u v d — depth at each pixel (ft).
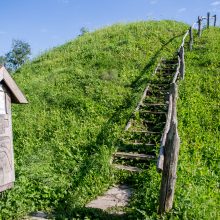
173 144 23.07
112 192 31.30
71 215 26.50
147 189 27.66
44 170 33.55
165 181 23.20
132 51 75.00
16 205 27.58
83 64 71.36
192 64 67.46
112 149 39.06
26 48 150.41
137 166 36.37
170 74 62.69
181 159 32.22
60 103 54.44
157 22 98.32
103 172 34.14
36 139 44.29
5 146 21.91
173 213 22.71
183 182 27.32
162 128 43.42
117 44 80.07
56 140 43.14
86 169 34.22
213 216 22.80
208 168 33.17
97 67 68.44
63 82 62.54
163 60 70.64
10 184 22.35
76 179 32.32
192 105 48.42
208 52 73.15
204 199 24.82
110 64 69.21
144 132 42.63
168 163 23.13
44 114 51.60
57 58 78.43
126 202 28.84
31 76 70.54
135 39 83.30
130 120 46.09
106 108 52.06
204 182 28.91
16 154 40.04
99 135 43.21
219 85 55.83
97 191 31.09
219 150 36.65
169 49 78.18
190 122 43.50
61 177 32.40
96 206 28.22
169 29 93.15
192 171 30.12
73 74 65.31
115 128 44.42
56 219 26.08
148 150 38.91
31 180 31.19
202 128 42.93
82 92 57.77
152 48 78.64
